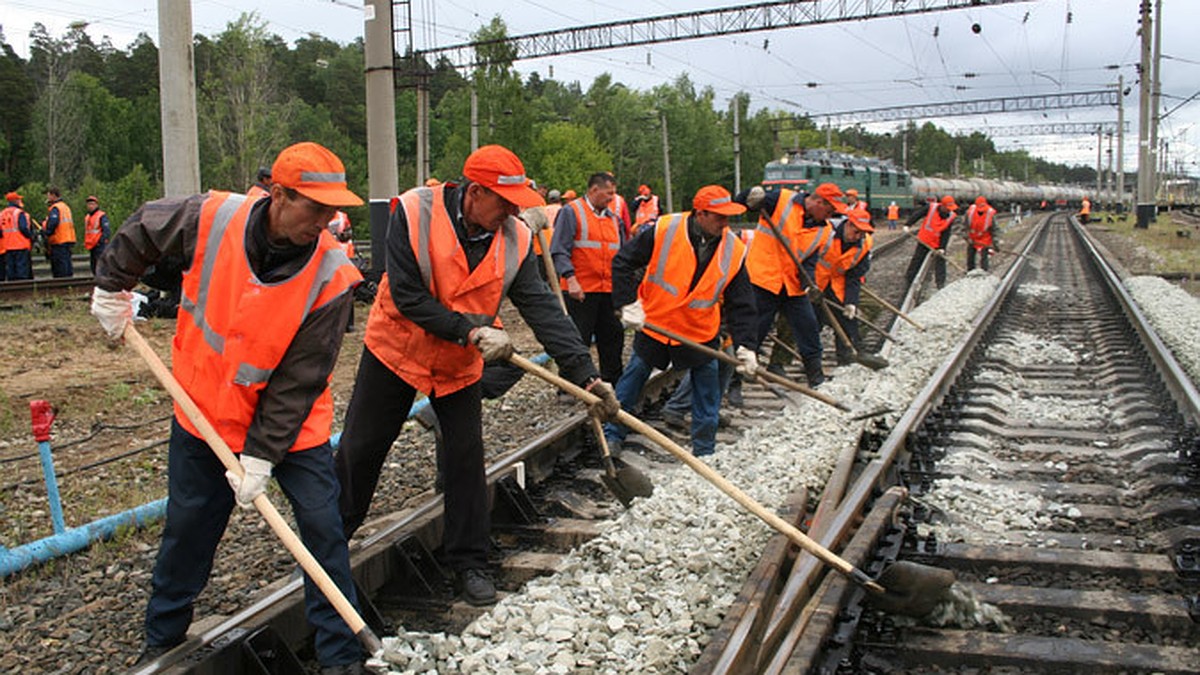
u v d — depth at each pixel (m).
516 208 3.54
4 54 64.12
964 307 13.05
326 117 67.06
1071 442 6.65
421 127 26.25
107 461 5.86
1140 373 9.09
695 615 3.55
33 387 8.38
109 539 4.79
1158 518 4.96
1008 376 9.06
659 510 4.49
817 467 5.31
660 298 5.75
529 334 12.30
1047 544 4.67
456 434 3.99
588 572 3.99
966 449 6.30
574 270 7.00
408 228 3.63
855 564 4.03
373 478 4.04
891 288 18.16
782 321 9.45
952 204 16.22
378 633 3.83
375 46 12.33
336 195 2.94
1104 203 84.38
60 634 3.78
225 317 3.10
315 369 3.10
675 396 7.20
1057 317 13.75
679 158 63.44
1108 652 3.53
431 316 3.61
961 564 4.41
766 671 3.16
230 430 3.14
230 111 43.75
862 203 9.35
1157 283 16.20
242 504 2.99
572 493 5.50
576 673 3.14
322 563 3.23
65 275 16.59
